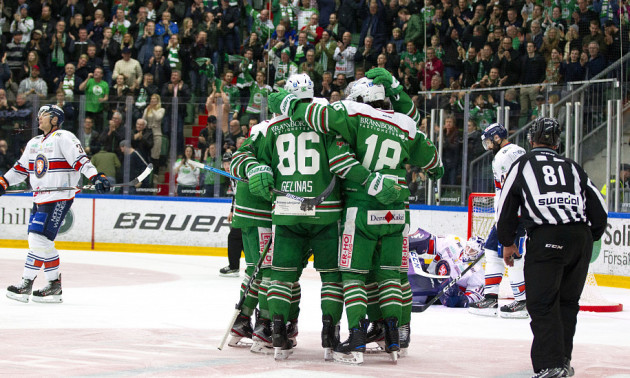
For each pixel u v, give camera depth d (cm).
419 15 2255
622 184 1628
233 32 2439
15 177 1152
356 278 721
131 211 2166
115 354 728
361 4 2392
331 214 725
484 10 2191
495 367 711
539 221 650
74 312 1023
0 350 741
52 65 2473
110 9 2583
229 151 2075
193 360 707
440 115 1834
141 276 1534
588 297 1228
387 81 759
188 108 2095
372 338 785
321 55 2323
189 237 2120
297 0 2544
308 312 1086
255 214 784
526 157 672
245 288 768
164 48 2403
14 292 1109
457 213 1812
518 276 1101
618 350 837
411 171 1897
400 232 743
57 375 621
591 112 1656
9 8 2603
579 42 1988
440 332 947
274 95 738
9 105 2138
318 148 729
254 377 632
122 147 2122
